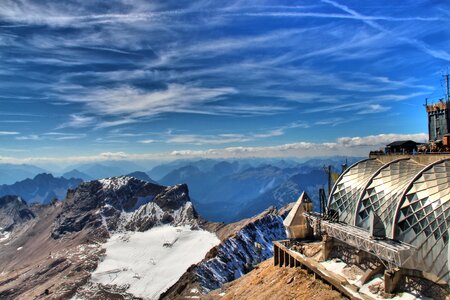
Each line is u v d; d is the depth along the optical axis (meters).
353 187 71.19
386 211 58.66
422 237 49.88
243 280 93.56
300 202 83.62
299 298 60.94
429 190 51.81
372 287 54.50
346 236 62.28
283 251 80.12
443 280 47.03
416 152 76.56
